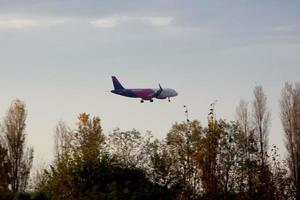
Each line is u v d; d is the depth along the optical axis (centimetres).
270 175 12175
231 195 11956
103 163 13525
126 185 13325
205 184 11812
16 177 18700
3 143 19100
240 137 12175
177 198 12425
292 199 12450
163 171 13425
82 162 13400
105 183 13400
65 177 13262
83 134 16338
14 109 19475
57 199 13238
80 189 13225
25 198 15500
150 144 15338
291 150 17162
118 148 15462
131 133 15538
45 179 15238
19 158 18900
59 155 14938
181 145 12400
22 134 19312
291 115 17675
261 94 18062
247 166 12062
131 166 14088
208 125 12038
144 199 13075
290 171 16062
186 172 12069
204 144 11950
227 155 11975
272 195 12038
